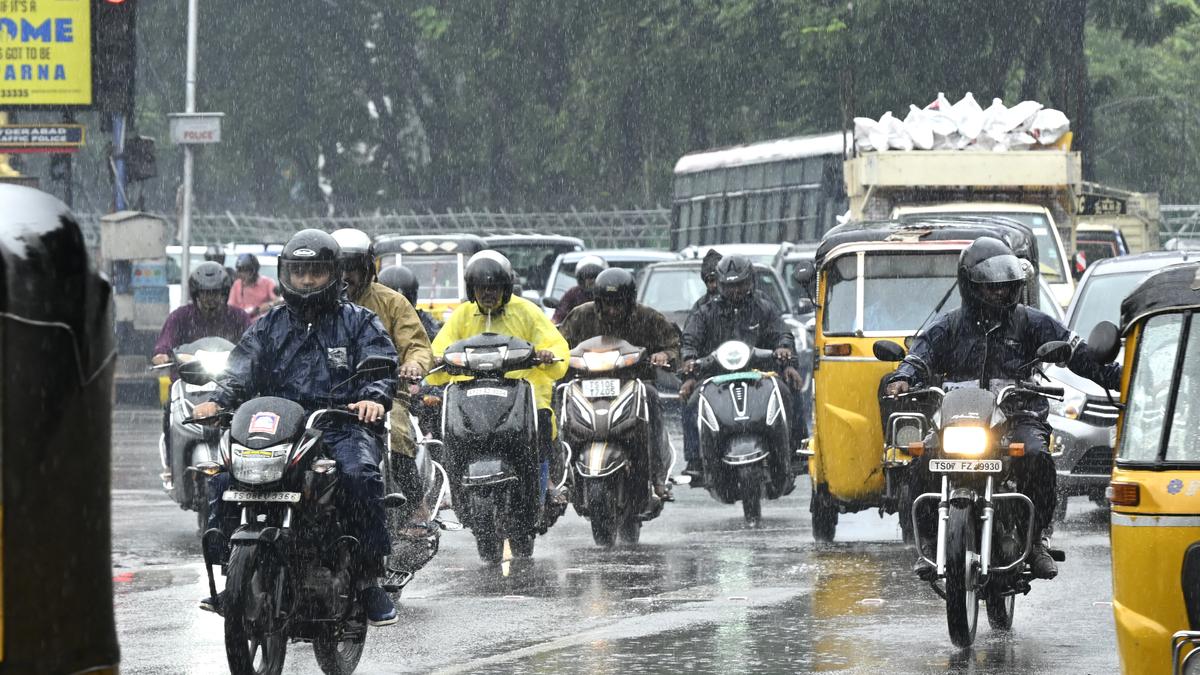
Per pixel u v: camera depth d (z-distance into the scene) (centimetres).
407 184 14762
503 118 13725
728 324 3850
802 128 10769
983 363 2505
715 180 9994
